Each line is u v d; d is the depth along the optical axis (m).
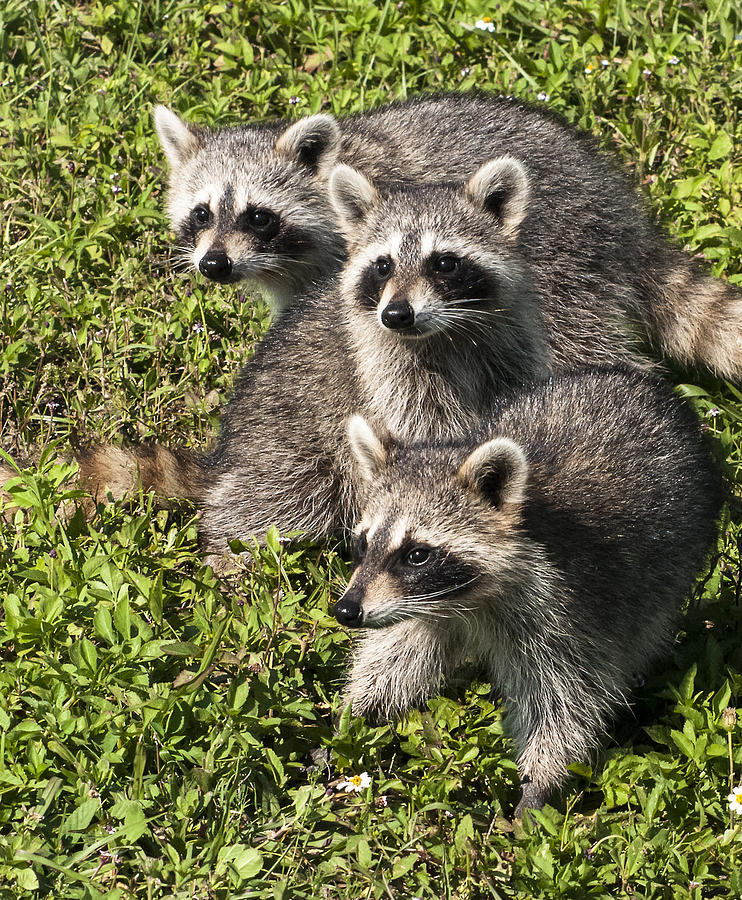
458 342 6.20
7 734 4.59
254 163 7.54
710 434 6.43
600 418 5.49
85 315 7.18
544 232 6.86
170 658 5.02
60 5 9.72
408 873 4.45
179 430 6.91
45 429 6.80
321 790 4.67
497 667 5.25
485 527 4.89
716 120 8.62
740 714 4.86
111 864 4.31
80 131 8.38
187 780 4.55
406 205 6.19
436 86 8.91
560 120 7.59
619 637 5.08
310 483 6.44
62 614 5.14
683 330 7.30
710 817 4.68
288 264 7.55
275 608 5.19
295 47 9.48
